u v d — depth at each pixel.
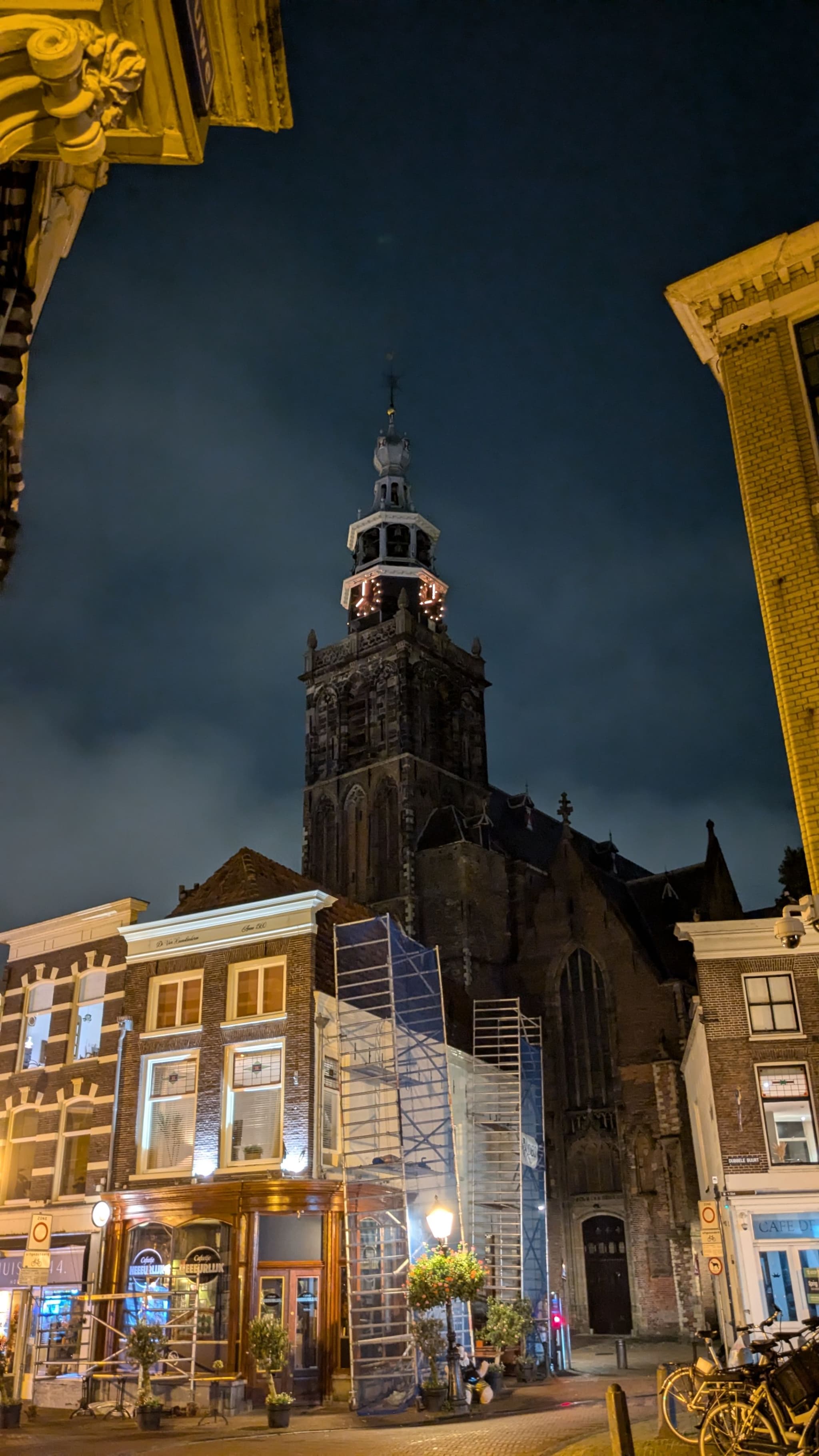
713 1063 26.94
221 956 28.97
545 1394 24.94
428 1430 18.89
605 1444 14.74
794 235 16.69
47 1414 24.83
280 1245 25.98
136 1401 23.73
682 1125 48.25
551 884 57.91
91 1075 29.95
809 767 14.41
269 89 6.75
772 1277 24.67
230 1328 24.23
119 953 30.98
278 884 31.30
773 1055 26.80
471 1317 28.94
